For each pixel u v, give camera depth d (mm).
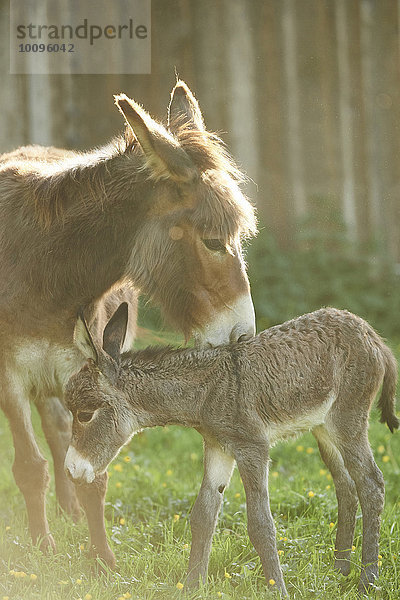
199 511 12930
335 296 34344
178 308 13859
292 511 16344
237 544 14523
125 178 13867
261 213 36781
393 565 13609
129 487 18266
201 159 13758
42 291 13906
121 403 13133
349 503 13797
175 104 15523
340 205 37625
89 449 12945
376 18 38406
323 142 37469
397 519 15516
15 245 14141
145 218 13867
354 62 38000
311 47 37188
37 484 14305
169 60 35719
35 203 14117
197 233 13414
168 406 13156
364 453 13305
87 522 14906
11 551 13992
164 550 14797
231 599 11945
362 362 13414
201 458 21719
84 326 12859
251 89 36594
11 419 14180
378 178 38562
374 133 38531
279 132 36938
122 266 14188
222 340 13602
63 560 13773
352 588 12773
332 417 13367
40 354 14156
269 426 13070
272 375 12984
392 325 33750
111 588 12430
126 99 12867
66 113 34219
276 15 36719
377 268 35812
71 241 13984
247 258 34125
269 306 32625
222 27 36094
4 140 33438
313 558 13672
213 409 12883
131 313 16906
